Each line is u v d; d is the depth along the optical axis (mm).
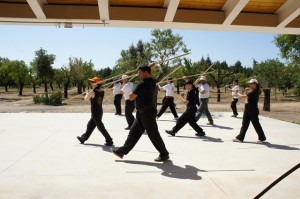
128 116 9422
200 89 10398
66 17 6672
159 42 25031
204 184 4641
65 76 35594
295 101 29422
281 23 7164
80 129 9562
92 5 6723
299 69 28875
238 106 22781
